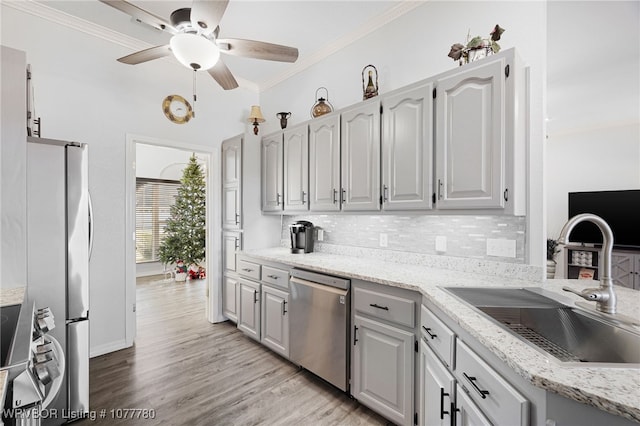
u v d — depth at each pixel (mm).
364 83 2562
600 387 653
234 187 3271
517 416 806
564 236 1124
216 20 1653
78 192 1639
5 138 1444
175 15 1823
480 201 1566
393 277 1754
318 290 2098
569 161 3094
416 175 1844
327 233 2922
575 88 2629
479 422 988
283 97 3471
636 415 573
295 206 2803
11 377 857
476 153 1584
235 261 3229
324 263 2271
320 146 2521
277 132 3027
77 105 2523
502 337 922
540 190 1651
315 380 2174
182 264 5492
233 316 3209
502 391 874
